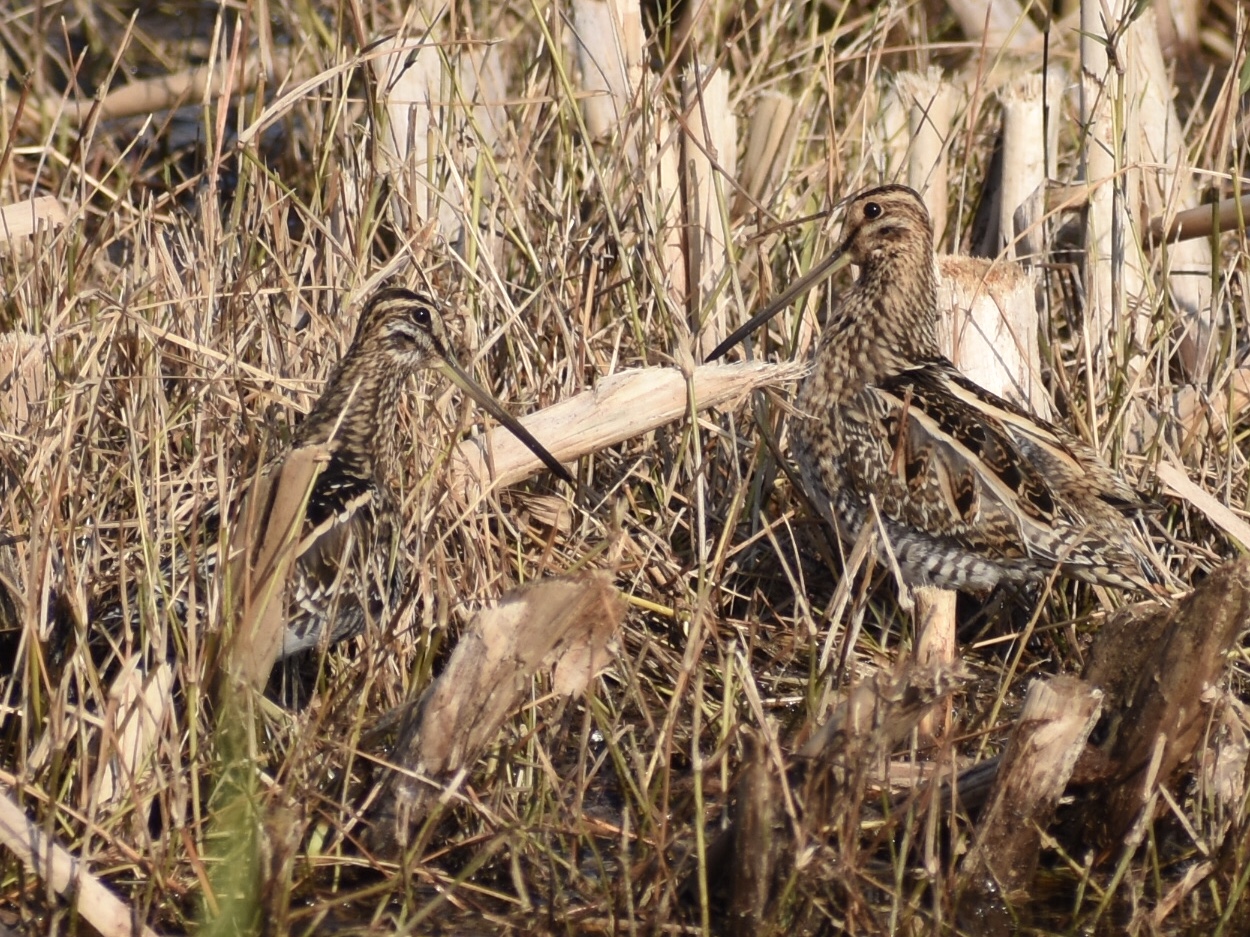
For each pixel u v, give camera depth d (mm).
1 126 15289
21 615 9625
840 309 11992
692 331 12984
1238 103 14078
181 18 21234
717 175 12898
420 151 13805
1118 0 13539
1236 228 13258
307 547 9742
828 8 19406
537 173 14430
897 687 8555
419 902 8914
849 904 8602
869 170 14523
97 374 11188
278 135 17859
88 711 9383
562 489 12164
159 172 17281
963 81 16750
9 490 10742
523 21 17016
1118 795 9523
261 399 11602
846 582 10336
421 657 9977
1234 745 9453
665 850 8914
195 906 8750
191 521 10148
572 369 12188
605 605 8820
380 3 16703
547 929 8695
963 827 9438
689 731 10477
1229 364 12297
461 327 12227
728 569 11859
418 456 11406
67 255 12508
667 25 14961
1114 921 9031
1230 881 9055
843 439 11711
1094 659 9703
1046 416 12383
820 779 8547
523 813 9438
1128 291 13273
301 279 12211
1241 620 9039
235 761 8766
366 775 9641
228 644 9125
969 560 11406
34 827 8148
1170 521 12359
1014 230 13672
